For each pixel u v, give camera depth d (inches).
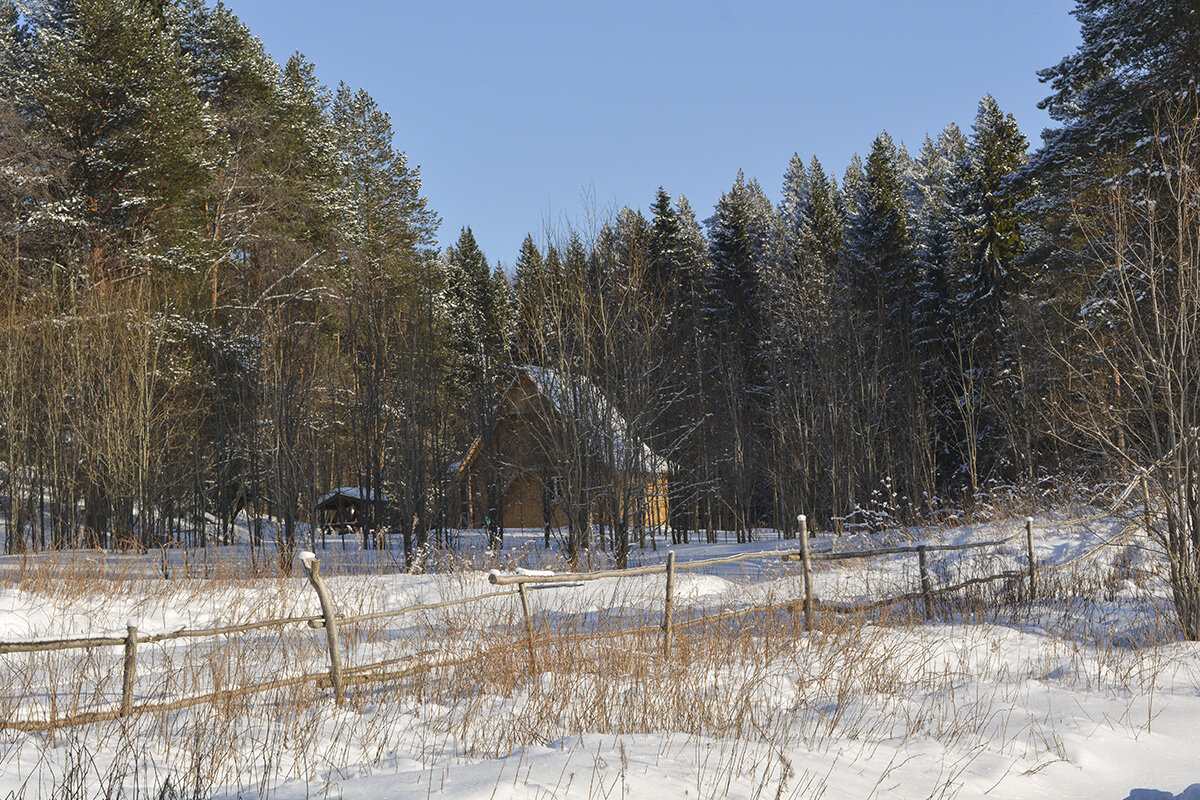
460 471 1504.7
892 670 329.4
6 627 428.5
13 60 1203.2
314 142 1601.9
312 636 398.6
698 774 196.1
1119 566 561.9
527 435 1251.8
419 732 249.1
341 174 1766.7
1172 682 303.4
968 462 1465.3
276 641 407.8
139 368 1061.1
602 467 945.5
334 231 1471.5
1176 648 357.7
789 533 1427.2
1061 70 919.7
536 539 1307.8
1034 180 948.6
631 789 183.0
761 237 2431.1
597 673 309.4
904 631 407.8
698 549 1117.7
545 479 1126.4
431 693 302.4
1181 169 415.2
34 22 1272.1
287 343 1217.4
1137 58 873.5
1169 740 241.8
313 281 1386.6
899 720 263.4
